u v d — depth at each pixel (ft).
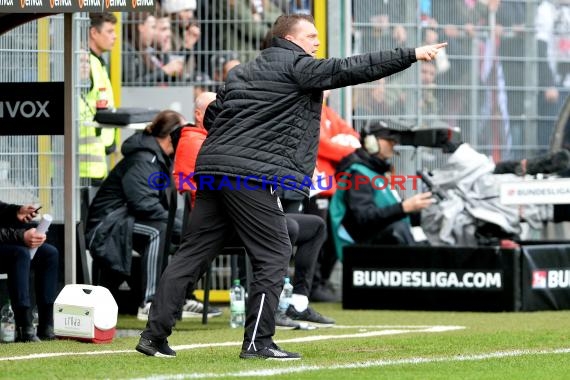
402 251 110.52
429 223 115.96
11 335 83.92
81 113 104.94
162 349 69.51
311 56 68.64
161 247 99.04
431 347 76.54
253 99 67.41
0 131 86.07
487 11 136.15
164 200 101.30
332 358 69.67
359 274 111.86
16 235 82.28
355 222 115.24
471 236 114.62
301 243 95.76
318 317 95.14
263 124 67.21
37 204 97.86
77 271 92.89
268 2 127.13
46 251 84.89
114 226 99.04
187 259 69.36
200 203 69.05
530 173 119.65
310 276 96.02
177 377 59.93
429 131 115.65
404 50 66.18
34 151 97.60
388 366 65.72
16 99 85.81
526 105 137.90
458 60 135.23
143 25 126.21
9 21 86.17
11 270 82.17
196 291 122.42
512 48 137.28
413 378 60.80
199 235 69.10
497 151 136.77
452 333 87.81
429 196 113.39
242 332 90.43
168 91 126.21
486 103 136.36
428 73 134.00
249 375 60.85
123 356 70.23
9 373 62.08
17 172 96.94
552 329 90.58
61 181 98.94
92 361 67.46
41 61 99.45
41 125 85.71
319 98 68.33
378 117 132.57
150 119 106.32
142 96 126.21
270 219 67.62
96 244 99.04
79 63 103.50
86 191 102.99
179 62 126.62
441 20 134.82
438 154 132.57
